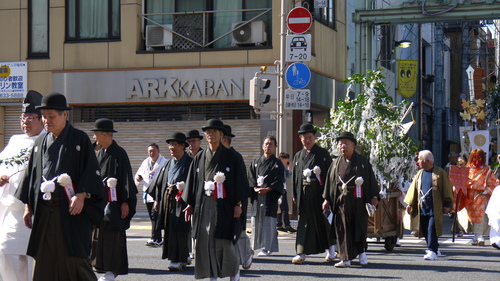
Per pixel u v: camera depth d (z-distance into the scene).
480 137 25.84
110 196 10.53
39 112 8.76
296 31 18.89
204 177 9.94
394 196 14.93
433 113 44.97
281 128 19.23
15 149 8.65
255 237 13.88
